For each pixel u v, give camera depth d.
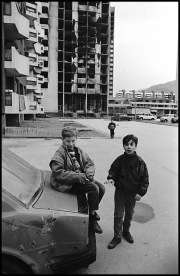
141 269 2.77
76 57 81.31
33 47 38.75
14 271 2.02
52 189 2.86
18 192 2.43
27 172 3.13
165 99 104.62
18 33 20.11
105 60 85.12
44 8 75.12
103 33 83.62
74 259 2.33
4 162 2.93
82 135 20.03
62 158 2.98
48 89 79.75
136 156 3.14
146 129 29.38
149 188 6.08
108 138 18.58
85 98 84.44
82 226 2.38
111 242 3.30
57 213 2.30
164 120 52.62
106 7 80.56
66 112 82.44
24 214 2.18
